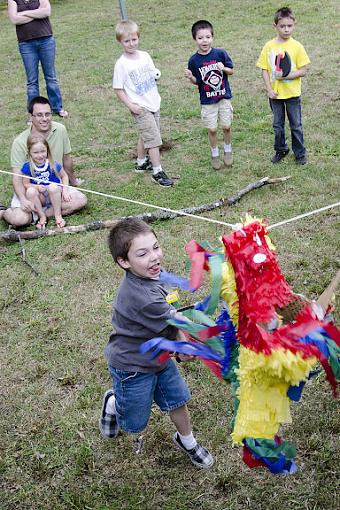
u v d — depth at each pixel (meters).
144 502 2.93
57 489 3.06
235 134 7.03
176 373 2.93
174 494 2.96
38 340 4.09
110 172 6.50
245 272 2.35
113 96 8.91
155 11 13.79
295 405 3.34
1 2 17.75
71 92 9.23
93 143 7.30
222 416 3.34
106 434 3.15
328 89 8.05
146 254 2.65
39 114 5.42
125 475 3.08
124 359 2.78
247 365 2.35
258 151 6.55
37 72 8.17
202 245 2.55
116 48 11.52
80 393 3.62
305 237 4.87
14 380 3.77
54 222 5.56
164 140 7.14
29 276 4.80
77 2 16.25
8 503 3.01
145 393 2.84
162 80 9.20
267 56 5.93
